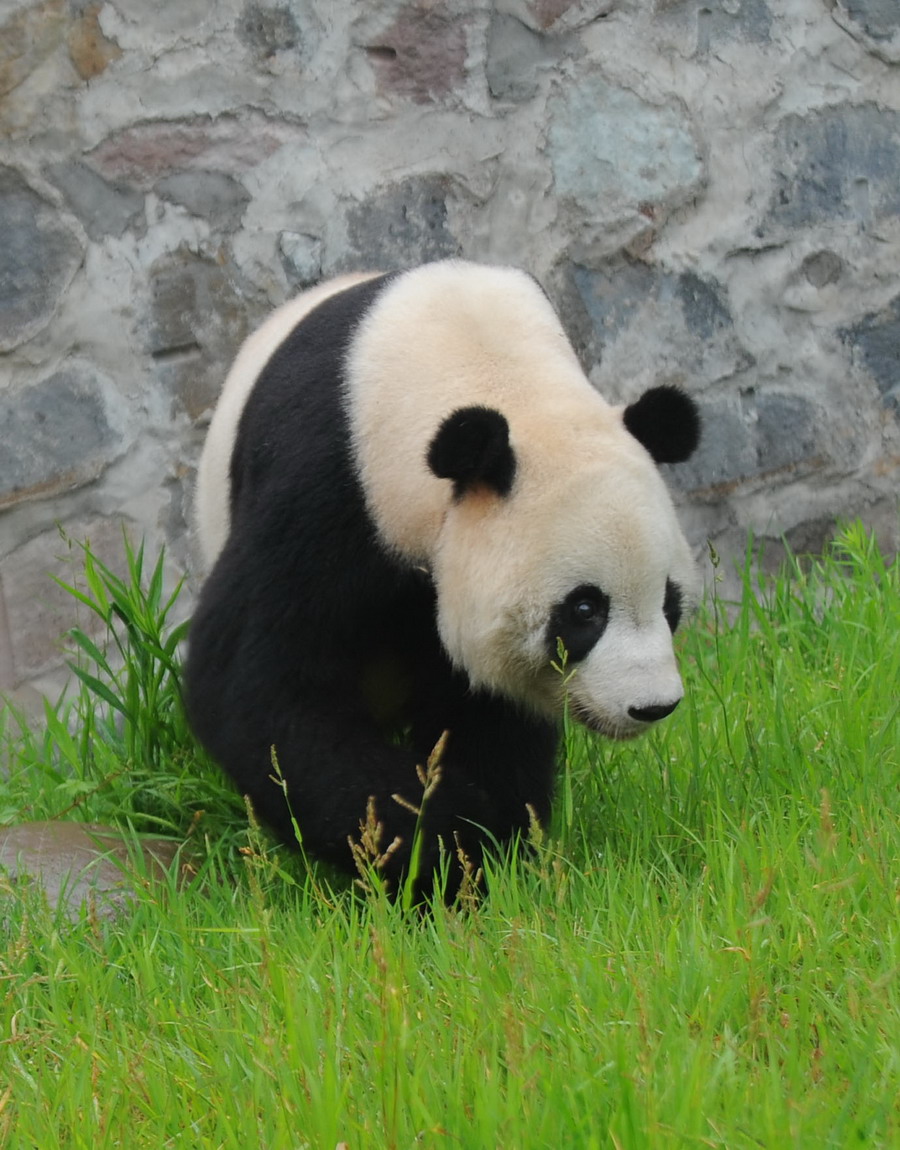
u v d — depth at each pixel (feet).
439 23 72.38
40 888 44.65
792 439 80.74
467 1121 29.71
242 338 70.79
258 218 70.49
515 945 37.09
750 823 45.27
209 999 39.32
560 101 75.20
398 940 39.04
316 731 47.29
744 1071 31.32
